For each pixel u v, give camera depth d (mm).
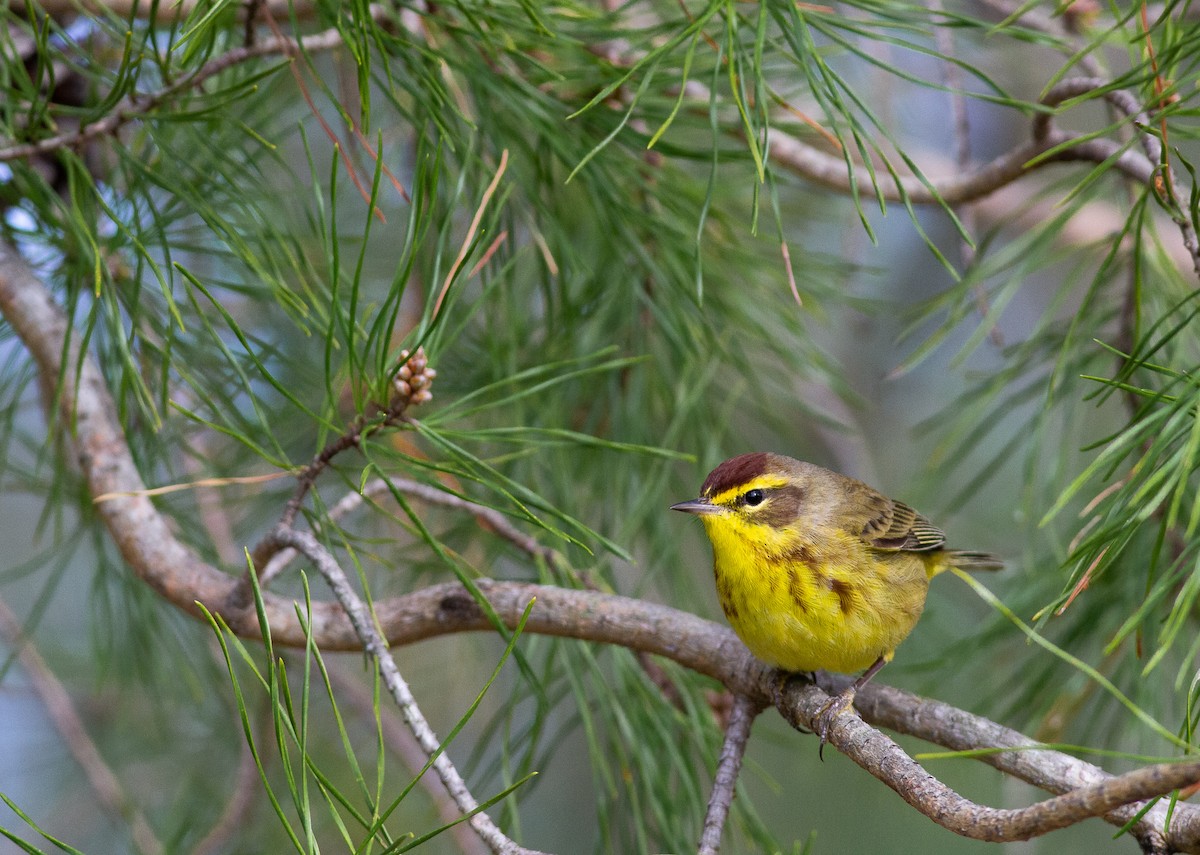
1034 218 16562
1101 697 9359
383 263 12742
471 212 8195
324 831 12117
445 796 12109
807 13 6887
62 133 8039
